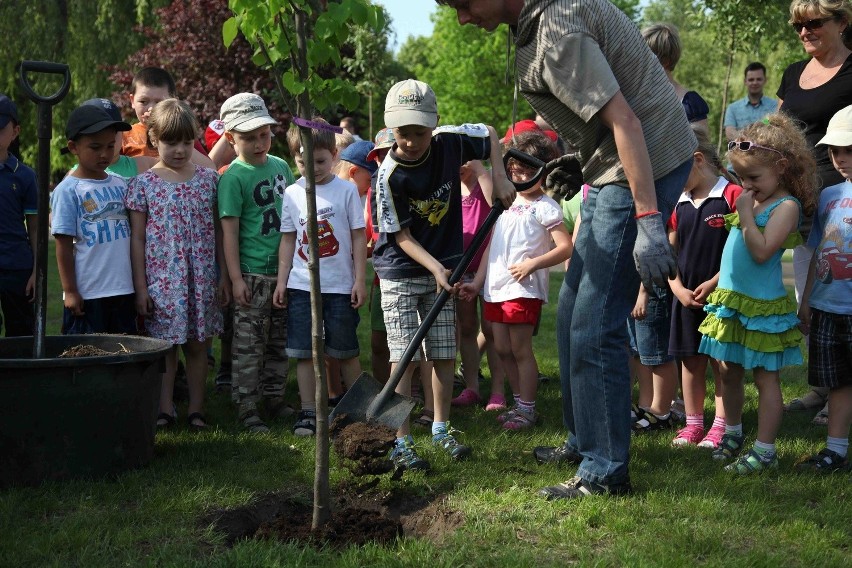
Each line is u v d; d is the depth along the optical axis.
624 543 2.86
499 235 4.73
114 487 3.49
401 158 3.92
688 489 3.41
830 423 3.81
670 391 4.53
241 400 4.64
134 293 4.55
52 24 21.80
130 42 21.36
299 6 2.79
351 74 14.60
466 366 5.28
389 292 4.08
